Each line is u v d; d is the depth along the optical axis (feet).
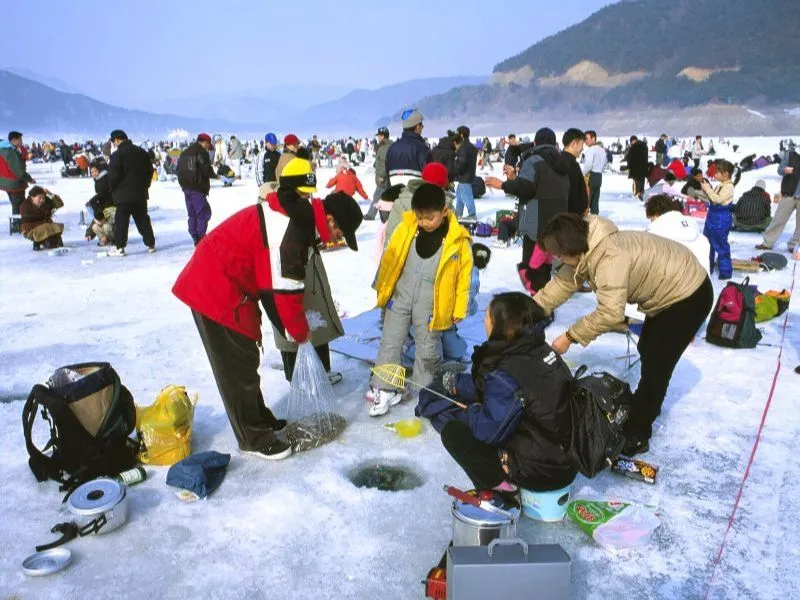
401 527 9.89
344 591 8.54
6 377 15.74
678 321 10.97
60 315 21.15
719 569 8.95
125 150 30.17
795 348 17.76
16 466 11.70
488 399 9.51
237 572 8.90
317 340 13.70
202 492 10.58
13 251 32.99
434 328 13.30
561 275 11.83
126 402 11.57
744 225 37.73
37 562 9.00
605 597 8.42
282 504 10.48
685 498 10.69
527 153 19.63
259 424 11.95
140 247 34.17
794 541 9.56
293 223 10.59
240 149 88.74
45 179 83.46
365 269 27.61
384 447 12.39
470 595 7.36
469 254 13.24
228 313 10.85
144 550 9.36
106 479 10.43
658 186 59.26
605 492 10.85
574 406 9.77
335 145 153.79
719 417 13.52
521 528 9.85
